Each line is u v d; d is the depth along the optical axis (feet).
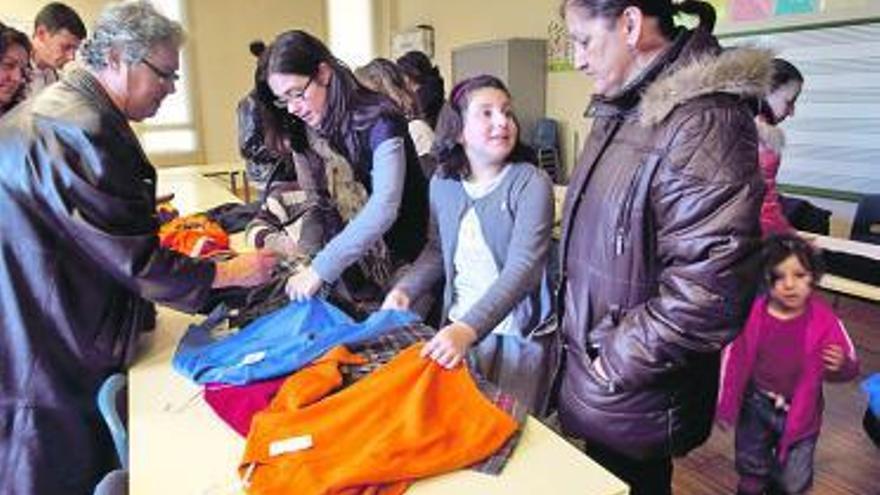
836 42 13.19
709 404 4.08
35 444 4.26
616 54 3.58
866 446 8.11
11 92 5.99
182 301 4.58
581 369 4.06
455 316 5.00
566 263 4.18
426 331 4.56
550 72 20.61
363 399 3.59
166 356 4.72
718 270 3.32
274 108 6.27
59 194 3.89
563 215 4.27
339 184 6.21
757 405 6.28
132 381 4.29
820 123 13.74
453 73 23.34
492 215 4.80
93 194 3.92
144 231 4.24
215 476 3.25
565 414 4.25
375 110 5.42
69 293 4.19
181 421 3.79
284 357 4.17
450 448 3.31
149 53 4.25
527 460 3.38
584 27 3.60
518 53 20.26
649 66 3.58
